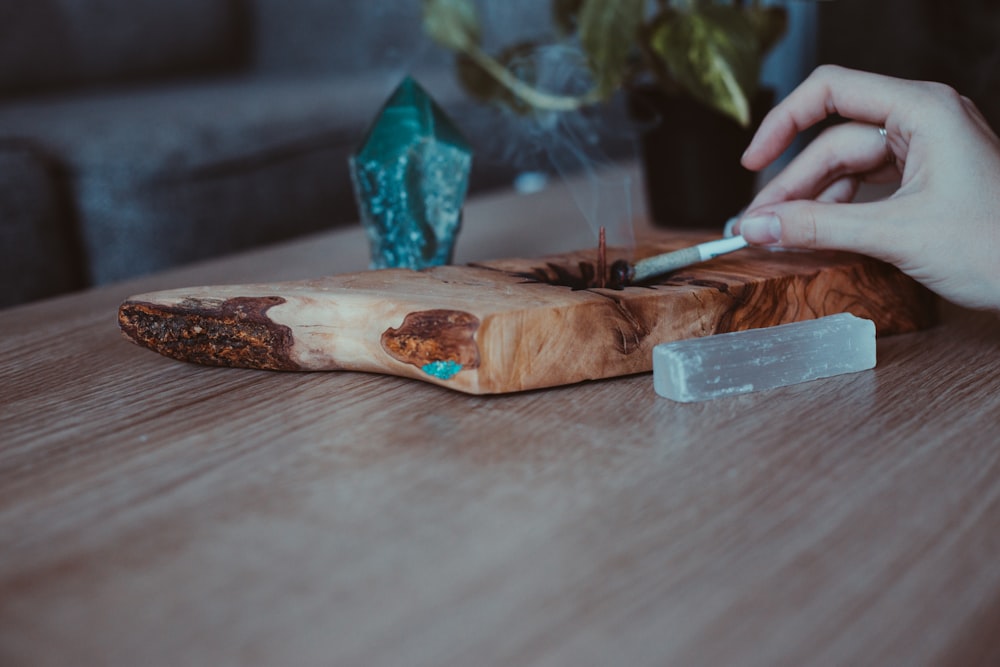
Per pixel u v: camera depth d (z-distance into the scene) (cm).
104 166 116
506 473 48
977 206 58
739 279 59
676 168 86
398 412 54
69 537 45
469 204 102
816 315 61
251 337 58
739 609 41
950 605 41
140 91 159
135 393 56
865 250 59
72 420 54
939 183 58
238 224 128
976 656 40
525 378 55
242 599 42
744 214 66
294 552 44
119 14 168
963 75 150
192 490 48
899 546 44
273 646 40
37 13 157
